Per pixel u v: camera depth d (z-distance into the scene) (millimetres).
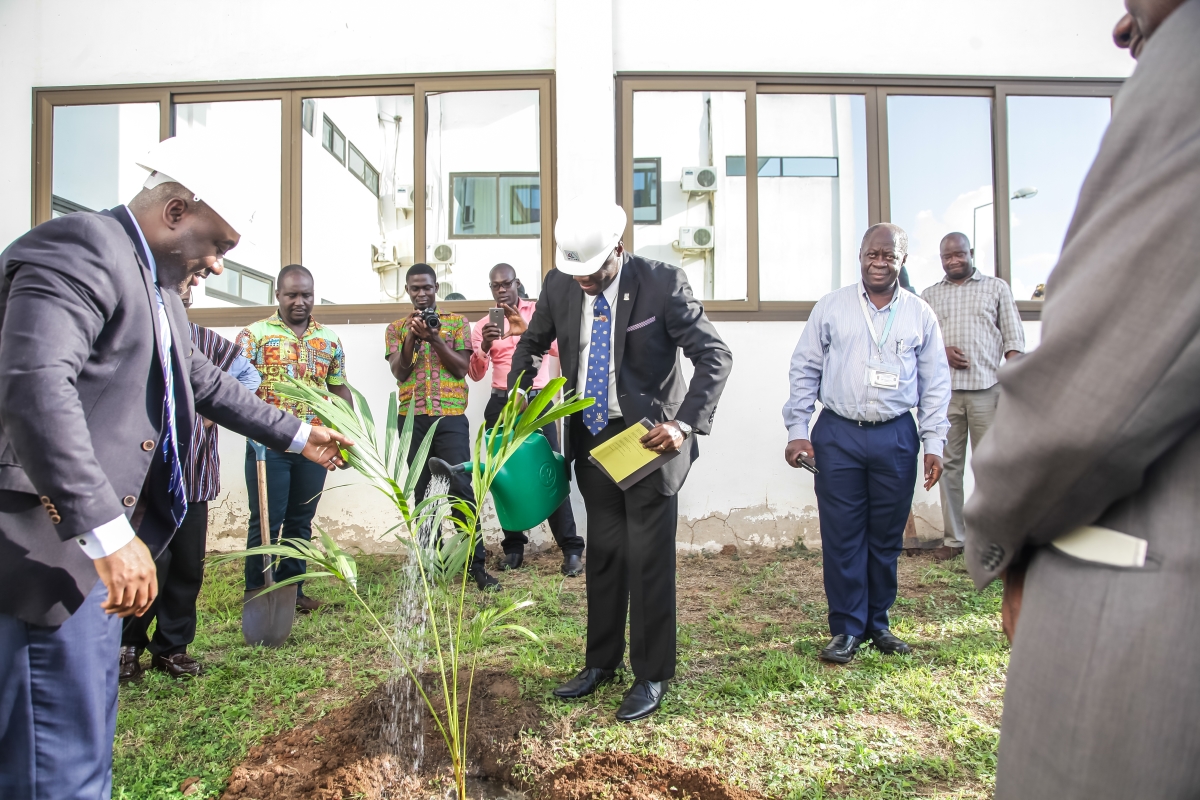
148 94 5434
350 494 5223
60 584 1541
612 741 2621
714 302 5430
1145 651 860
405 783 2512
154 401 1724
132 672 3264
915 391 3443
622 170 5418
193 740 2721
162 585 3256
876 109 5512
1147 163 889
